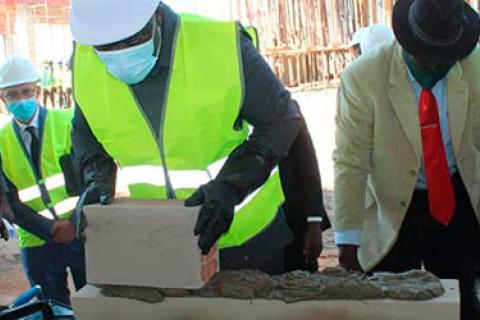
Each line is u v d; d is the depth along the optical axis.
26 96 4.28
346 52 16.67
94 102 2.66
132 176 2.73
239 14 18.55
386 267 3.43
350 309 2.40
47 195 4.39
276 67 17.22
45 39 23.06
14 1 23.06
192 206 2.41
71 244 4.39
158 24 2.53
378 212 3.37
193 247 2.39
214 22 2.60
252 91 2.52
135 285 2.46
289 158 3.22
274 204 2.95
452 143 3.13
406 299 2.38
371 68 3.19
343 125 3.27
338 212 3.30
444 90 3.11
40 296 3.27
